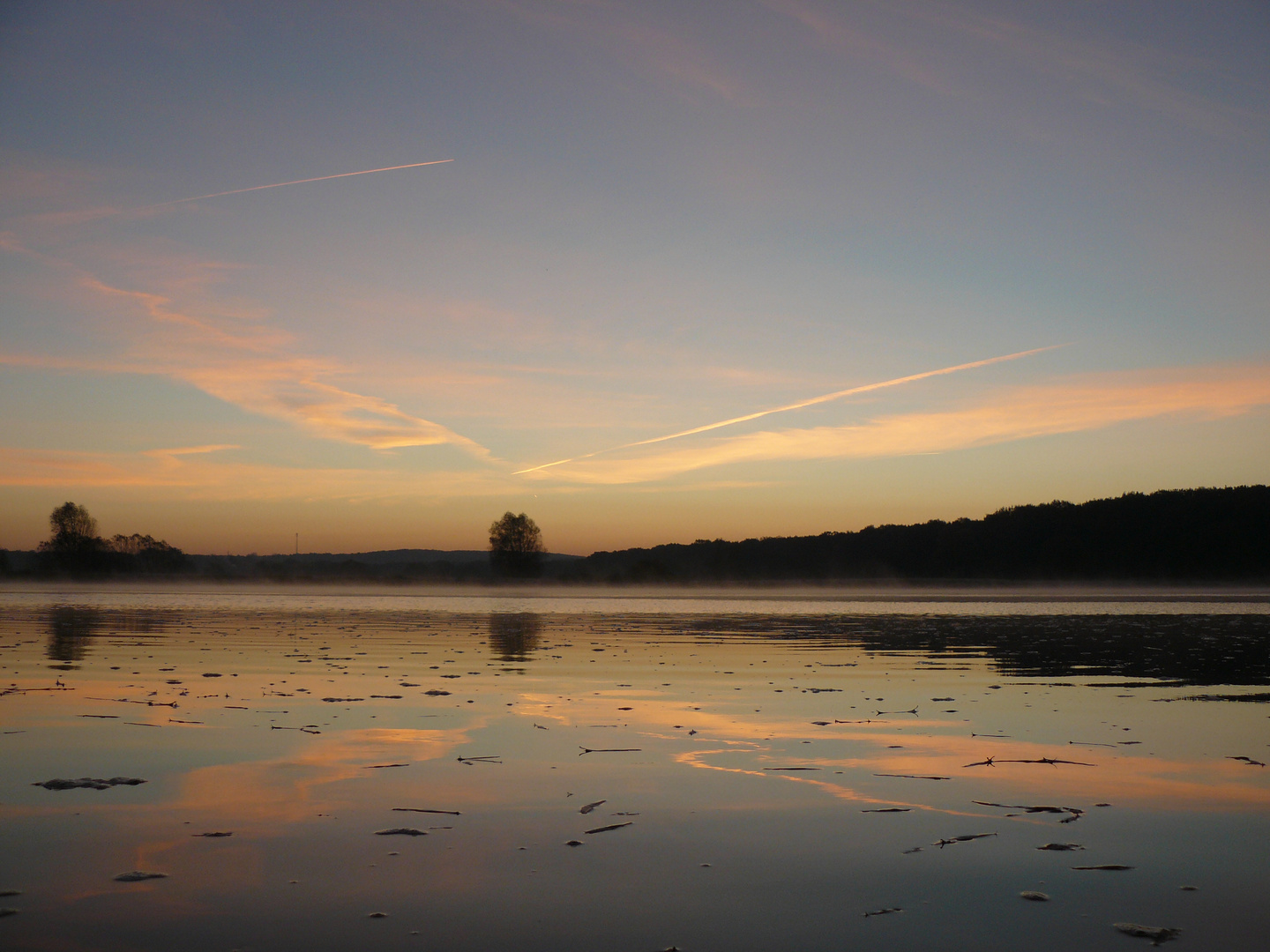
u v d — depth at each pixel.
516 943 4.67
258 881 5.52
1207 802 7.44
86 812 6.96
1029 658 19.27
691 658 19.11
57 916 4.98
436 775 8.16
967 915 5.08
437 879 5.57
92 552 106.38
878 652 20.67
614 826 6.67
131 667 16.48
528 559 113.56
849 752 9.25
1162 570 102.75
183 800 7.32
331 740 9.68
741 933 4.82
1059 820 6.92
